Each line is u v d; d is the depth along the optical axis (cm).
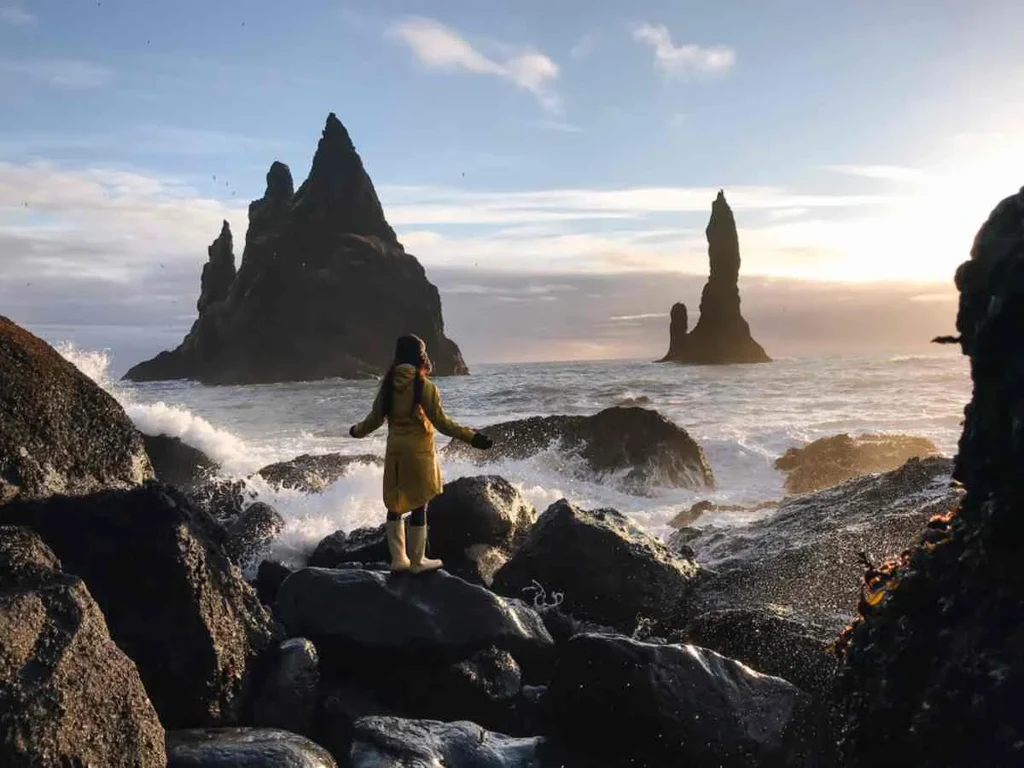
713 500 1409
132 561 519
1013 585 334
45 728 355
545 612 732
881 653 382
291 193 12731
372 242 11512
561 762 485
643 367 9925
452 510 839
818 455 1568
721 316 16850
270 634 566
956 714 330
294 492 1108
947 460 913
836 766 440
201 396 5281
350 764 453
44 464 562
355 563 811
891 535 746
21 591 397
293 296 10925
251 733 452
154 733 406
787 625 598
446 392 3903
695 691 484
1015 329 323
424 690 570
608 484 1459
